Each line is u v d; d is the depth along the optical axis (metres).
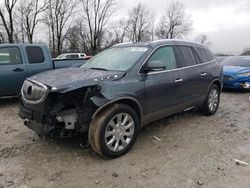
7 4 32.97
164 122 5.54
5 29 34.09
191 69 5.20
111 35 48.31
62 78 3.76
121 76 3.91
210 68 5.84
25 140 4.43
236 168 3.56
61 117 3.51
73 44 44.50
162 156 3.90
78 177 3.29
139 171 3.46
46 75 4.09
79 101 3.56
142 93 4.07
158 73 4.42
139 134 4.79
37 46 7.38
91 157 3.83
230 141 4.55
